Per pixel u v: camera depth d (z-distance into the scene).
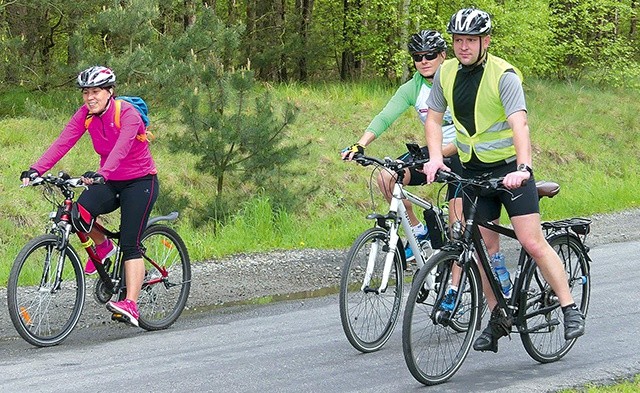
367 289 7.69
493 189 6.67
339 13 29.44
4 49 18.52
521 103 6.61
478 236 6.96
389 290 7.97
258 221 14.80
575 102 29.61
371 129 8.81
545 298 7.32
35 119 18.33
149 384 6.88
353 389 6.71
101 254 8.78
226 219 14.96
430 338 6.79
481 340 7.07
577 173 23.88
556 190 7.23
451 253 6.78
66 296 9.24
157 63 17.58
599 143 26.33
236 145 15.34
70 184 8.33
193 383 6.91
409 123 22.83
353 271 7.68
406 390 6.68
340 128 22.12
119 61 17.03
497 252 7.24
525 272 7.17
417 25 27.45
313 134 21.09
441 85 6.88
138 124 8.57
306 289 11.41
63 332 8.47
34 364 7.59
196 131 14.70
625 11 34.31
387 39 28.67
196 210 15.05
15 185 15.29
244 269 12.42
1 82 19.11
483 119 6.76
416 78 8.86
